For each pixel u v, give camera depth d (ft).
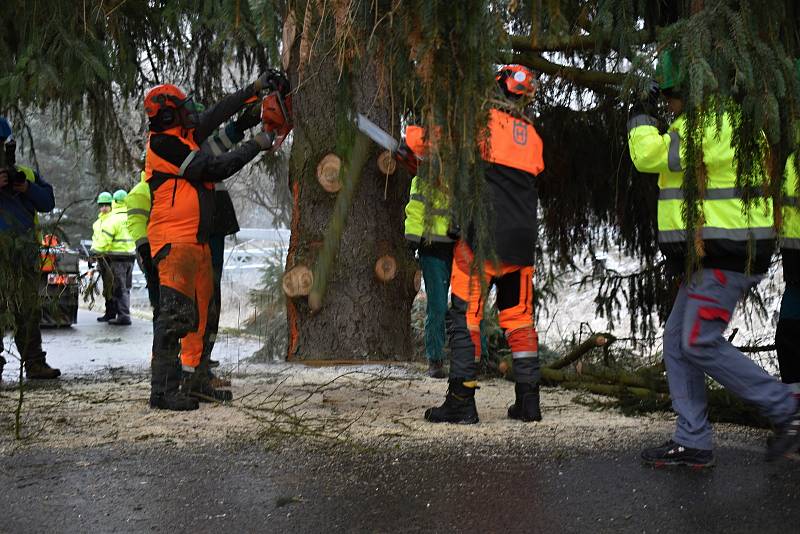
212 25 19.48
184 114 16.33
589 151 23.32
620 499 10.21
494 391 19.75
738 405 14.99
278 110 17.31
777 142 10.68
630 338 23.79
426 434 13.99
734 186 11.38
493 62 9.61
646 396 17.20
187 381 16.83
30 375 21.88
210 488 10.66
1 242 17.76
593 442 13.44
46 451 12.70
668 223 11.95
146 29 23.49
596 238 25.30
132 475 11.30
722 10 10.48
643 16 13.65
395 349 24.53
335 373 21.75
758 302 25.66
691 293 11.62
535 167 15.24
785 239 13.35
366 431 14.20
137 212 19.22
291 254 24.34
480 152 9.96
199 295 16.66
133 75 21.57
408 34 9.64
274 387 19.47
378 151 24.00
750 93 10.46
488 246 10.55
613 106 22.03
